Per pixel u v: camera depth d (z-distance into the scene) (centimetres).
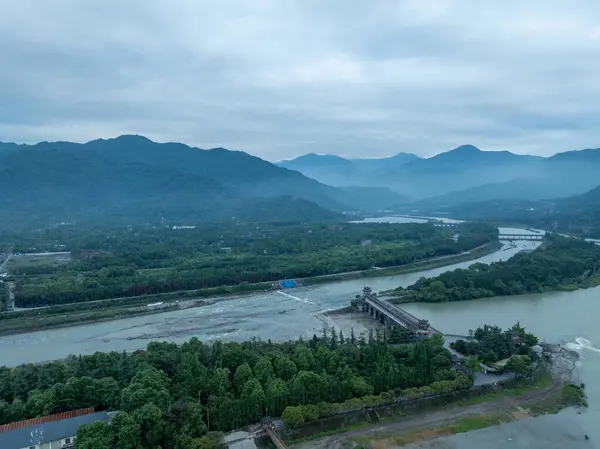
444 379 19288
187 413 15538
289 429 16538
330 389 17788
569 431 16725
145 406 14900
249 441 15762
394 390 18338
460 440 16238
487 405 18375
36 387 18350
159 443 14925
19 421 15462
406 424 17175
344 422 17100
